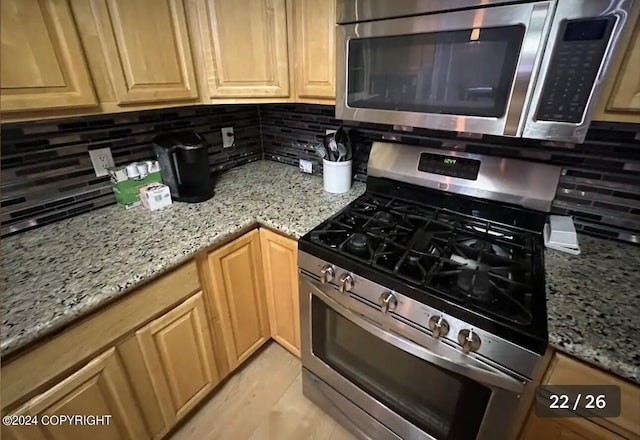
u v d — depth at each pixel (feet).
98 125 4.13
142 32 3.35
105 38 3.11
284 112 5.81
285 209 4.36
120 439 3.48
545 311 2.54
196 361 4.17
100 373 3.09
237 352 4.83
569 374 2.48
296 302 4.53
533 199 3.58
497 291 2.75
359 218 4.05
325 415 4.70
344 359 3.99
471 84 2.89
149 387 3.65
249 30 3.87
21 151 3.60
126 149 4.48
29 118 2.84
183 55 3.74
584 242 3.53
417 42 3.01
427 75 3.08
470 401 2.89
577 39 2.31
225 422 4.62
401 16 2.99
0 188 3.54
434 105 3.15
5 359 2.45
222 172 5.84
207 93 4.06
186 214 4.26
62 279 3.01
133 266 3.20
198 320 4.00
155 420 3.84
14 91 2.67
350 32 3.34
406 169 4.34
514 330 2.38
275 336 5.31
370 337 3.51
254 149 6.35
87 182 4.19
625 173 3.28
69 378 2.87
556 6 2.30
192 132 4.59
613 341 2.30
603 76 2.33
